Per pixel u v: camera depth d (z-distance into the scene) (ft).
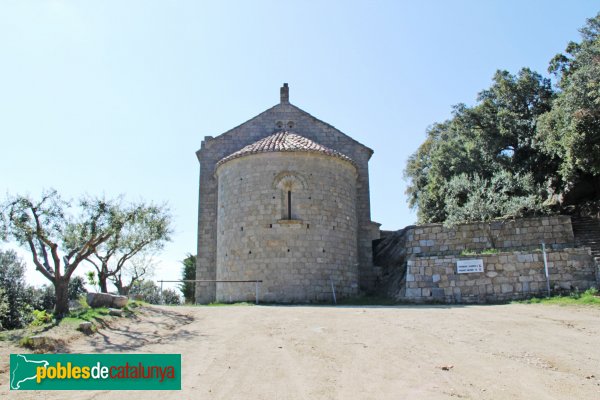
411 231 91.86
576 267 71.05
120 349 40.01
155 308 61.87
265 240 85.05
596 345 40.86
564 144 84.64
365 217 105.70
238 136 109.60
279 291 83.05
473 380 31.37
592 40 99.45
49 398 28.94
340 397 28.02
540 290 71.72
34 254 53.98
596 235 83.41
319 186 88.33
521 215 89.56
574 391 29.53
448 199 103.71
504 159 121.29
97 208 58.90
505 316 55.16
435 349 39.47
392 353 38.17
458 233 88.94
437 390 29.19
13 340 39.73
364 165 108.47
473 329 47.37
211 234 104.78
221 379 31.94
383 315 57.00
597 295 66.28
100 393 29.78
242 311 62.03
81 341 42.09
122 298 57.88
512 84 121.49
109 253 73.00
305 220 85.92
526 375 32.55
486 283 74.28
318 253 85.40
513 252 74.43
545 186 106.63
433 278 76.84
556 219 84.02
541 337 43.80
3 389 30.35
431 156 147.74
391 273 96.58
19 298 146.30
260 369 34.01
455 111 128.16
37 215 54.54
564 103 89.81
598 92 78.84
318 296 83.61
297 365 34.86
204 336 45.83
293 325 50.55
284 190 87.25
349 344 41.32
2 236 53.67
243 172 89.61
